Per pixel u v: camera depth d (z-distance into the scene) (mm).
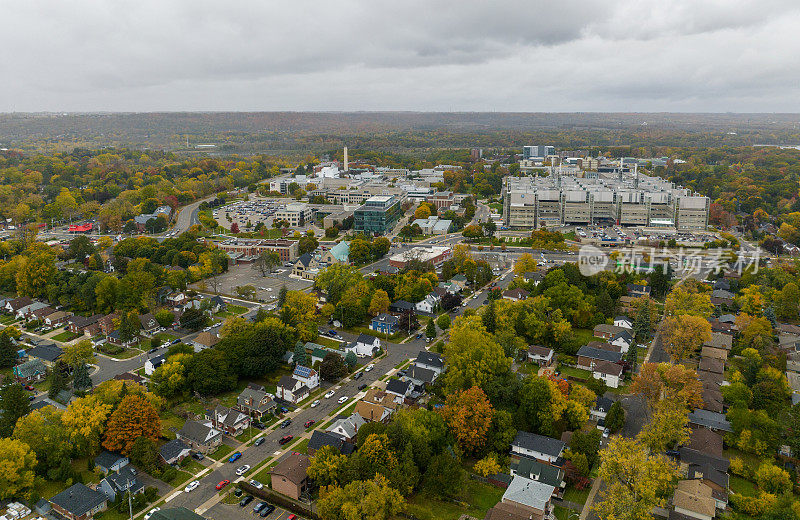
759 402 136000
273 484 108500
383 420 131000
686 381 135250
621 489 97562
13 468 104750
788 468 116250
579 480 110500
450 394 129875
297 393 143125
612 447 103062
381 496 96875
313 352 164750
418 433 113125
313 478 108125
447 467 105500
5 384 143875
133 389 131000
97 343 177125
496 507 99062
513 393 133750
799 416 118750
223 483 109750
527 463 112000
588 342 176375
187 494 107250
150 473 112875
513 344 160250
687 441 121625
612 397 146625
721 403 137125
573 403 128125
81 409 119688
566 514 102562
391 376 156250
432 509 103562
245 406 137125
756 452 119375
